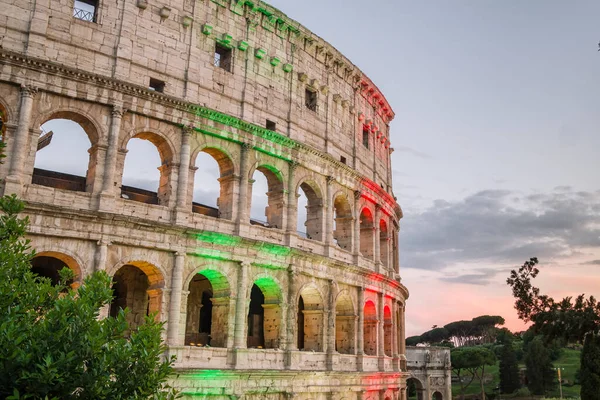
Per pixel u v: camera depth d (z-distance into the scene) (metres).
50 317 23.02
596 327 75.88
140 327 25.11
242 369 52.44
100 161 48.75
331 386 63.38
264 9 63.31
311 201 68.81
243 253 55.75
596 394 77.50
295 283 60.53
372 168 81.44
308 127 67.38
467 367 169.50
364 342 75.62
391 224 87.44
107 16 51.47
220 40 59.25
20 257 26.89
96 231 46.78
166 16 54.62
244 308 55.06
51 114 47.12
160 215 51.53
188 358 50.03
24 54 45.94
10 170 44.28
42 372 20.16
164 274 50.38
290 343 58.88
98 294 25.66
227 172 58.56
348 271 69.25
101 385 22.06
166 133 53.22
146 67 52.84
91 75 48.50
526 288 79.50
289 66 65.38
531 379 172.25
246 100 59.88
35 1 47.84
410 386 163.12
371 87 81.94
